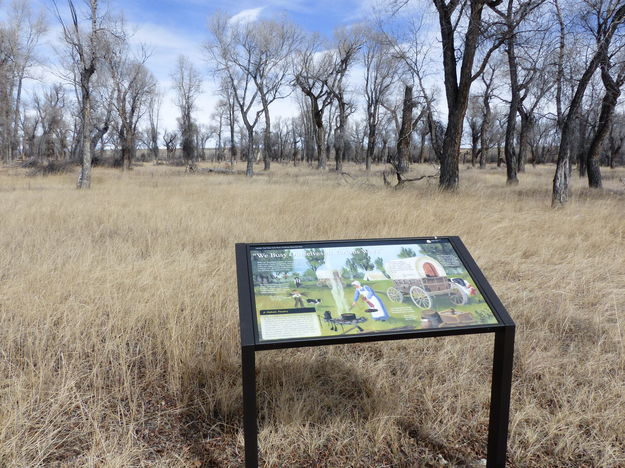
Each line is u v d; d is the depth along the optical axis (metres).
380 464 2.56
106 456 2.43
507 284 5.26
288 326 2.21
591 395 2.98
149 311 4.14
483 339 3.87
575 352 3.74
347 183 18.30
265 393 3.05
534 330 4.09
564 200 10.80
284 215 8.97
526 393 3.18
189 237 7.14
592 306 4.77
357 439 2.70
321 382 3.28
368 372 3.34
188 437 2.75
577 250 6.64
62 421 2.79
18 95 46.16
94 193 14.38
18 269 5.34
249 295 2.32
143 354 3.62
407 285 2.50
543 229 8.03
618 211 9.73
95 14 17.11
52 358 3.40
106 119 38.22
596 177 16.78
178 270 5.23
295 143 75.50
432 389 3.08
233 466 2.51
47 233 7.48
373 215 8.77
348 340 2.21
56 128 55.62
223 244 6.88
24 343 3.63
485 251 6.43
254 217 8.94
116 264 5.52
